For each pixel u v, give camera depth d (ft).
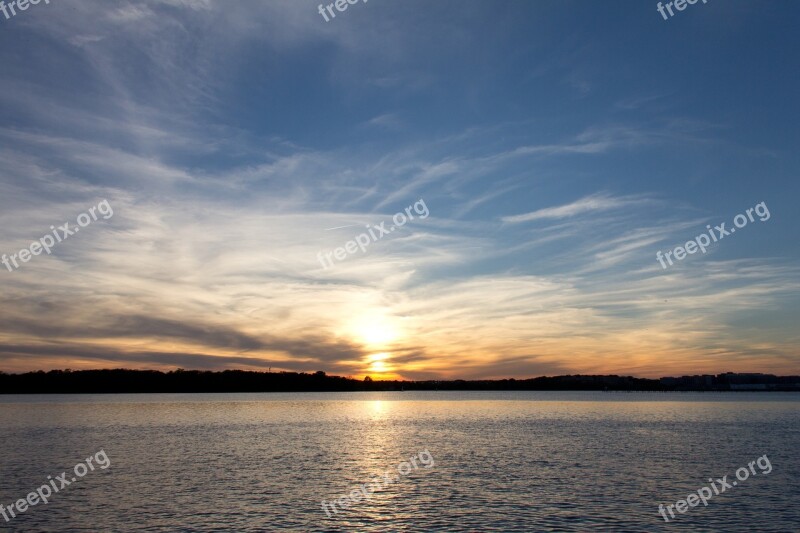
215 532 123.03
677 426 377.09
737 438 296.10
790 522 131.75
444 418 487.61
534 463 212.84
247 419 468.34
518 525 128.77
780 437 300.20
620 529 126.00
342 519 133.18
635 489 164.45
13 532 123.24
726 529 126.31
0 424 401.90
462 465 208.33
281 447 266.98
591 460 219.61
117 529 124.88
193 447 265.75
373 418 489.67
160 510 140.67
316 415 537.65
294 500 151.33
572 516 135.85
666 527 127.85
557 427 375.66
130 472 193.67
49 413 546.67
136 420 448.65
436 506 144.97
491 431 348.38
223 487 168.04
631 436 310.24
